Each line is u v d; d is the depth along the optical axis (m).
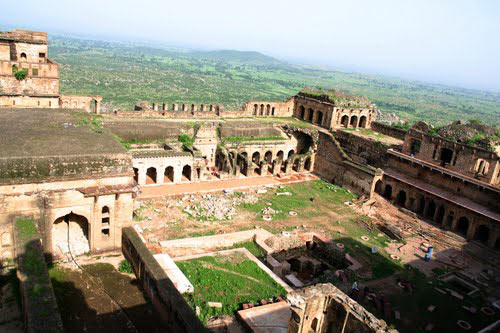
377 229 46.75
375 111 71.94
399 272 37.72
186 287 28.30
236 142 63.06
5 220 26.17
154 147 56.09
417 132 52.69
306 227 45.03
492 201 44.50
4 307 23.08
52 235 28.11
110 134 34.75
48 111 40.44
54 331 17.61
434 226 48.88
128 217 30.80
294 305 20.22
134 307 26.25
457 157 47.94
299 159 64.81
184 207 45.69
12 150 27.19
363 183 56.28
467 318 31.92
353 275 35.88
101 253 30.44
